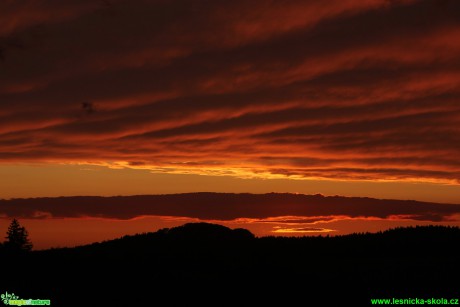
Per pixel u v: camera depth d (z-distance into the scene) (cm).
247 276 4088
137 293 3828
